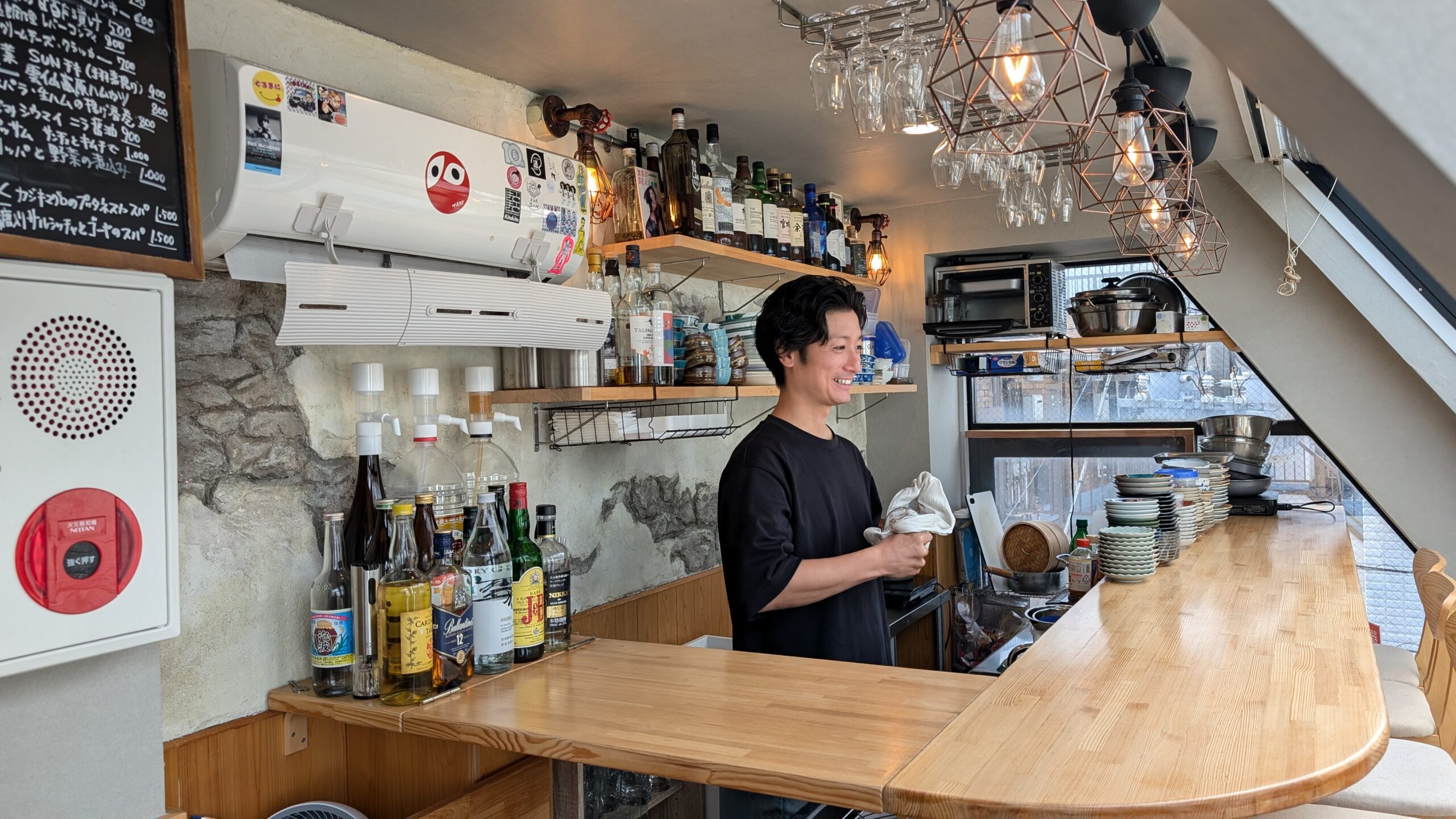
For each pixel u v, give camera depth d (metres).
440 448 2.02
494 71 2.20
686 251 2.40
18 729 1.08
